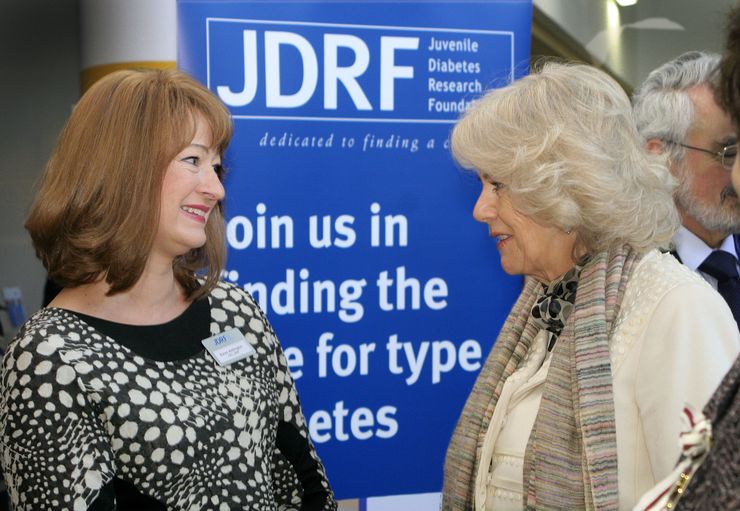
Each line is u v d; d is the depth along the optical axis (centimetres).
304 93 239
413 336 253
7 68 443
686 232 198
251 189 238
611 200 141
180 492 146
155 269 156
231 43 233
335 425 250
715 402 90
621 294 145
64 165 150
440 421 256
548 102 146
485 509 156
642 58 331
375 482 253
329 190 244
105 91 152
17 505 140
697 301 137
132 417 142
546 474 142
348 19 240
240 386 158
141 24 245
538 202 144
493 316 258
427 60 246
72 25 450
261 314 173
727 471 83
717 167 187
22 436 138
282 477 172
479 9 248
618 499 137
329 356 248
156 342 153
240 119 236
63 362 140
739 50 93
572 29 325
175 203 151
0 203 444
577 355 142
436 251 253
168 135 148
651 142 194
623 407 139
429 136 248
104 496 138
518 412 157
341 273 247
